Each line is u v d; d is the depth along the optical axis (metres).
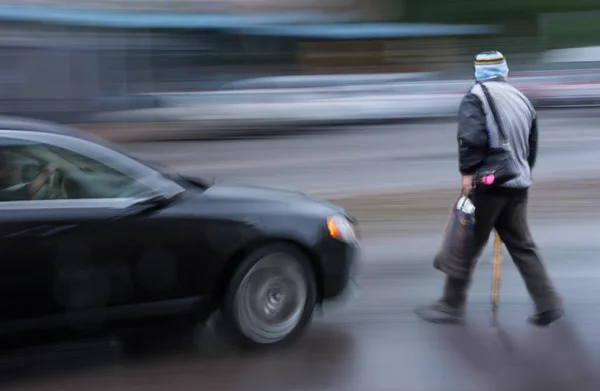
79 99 18.41
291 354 4.69
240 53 19.64
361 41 21.31
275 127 19.67
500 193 5.04
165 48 19.02
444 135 18.75
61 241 4.14
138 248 4.34
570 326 5.24
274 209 4.74
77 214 4.21
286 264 4.78
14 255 4.04
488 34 23.88
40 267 4.11
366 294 5.93
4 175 4.17
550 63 24.91
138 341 4.85
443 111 22.20
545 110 24.55
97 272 4.25
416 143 17.17
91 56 18.47
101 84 18.61
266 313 4.74
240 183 5.12
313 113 20.19
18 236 4.05
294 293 4.83
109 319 4.34
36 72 17.97
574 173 12.33
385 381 4.32
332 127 20.55
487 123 4.98
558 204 9.62
